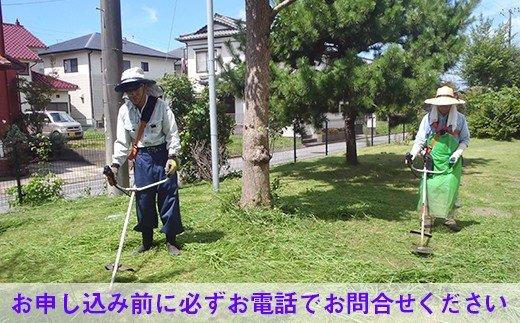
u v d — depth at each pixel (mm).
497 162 11031
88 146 16188
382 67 7137
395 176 8828
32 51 23391
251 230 4773
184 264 3936
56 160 14984
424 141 4828
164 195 4102
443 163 4691
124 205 6621
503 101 17812
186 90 9055
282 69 7750
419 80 7277
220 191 7336
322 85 7066
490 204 6383
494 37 25391
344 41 8102
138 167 4062
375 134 24734
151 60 35000
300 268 3805
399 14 7605
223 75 8992
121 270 3771
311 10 7348
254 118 5203
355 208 5707
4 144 11805
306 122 8609
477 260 3904
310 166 10305
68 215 6070
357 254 4133
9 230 5383
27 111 15641
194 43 26391
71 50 30922
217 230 4863
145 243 4270
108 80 7457
